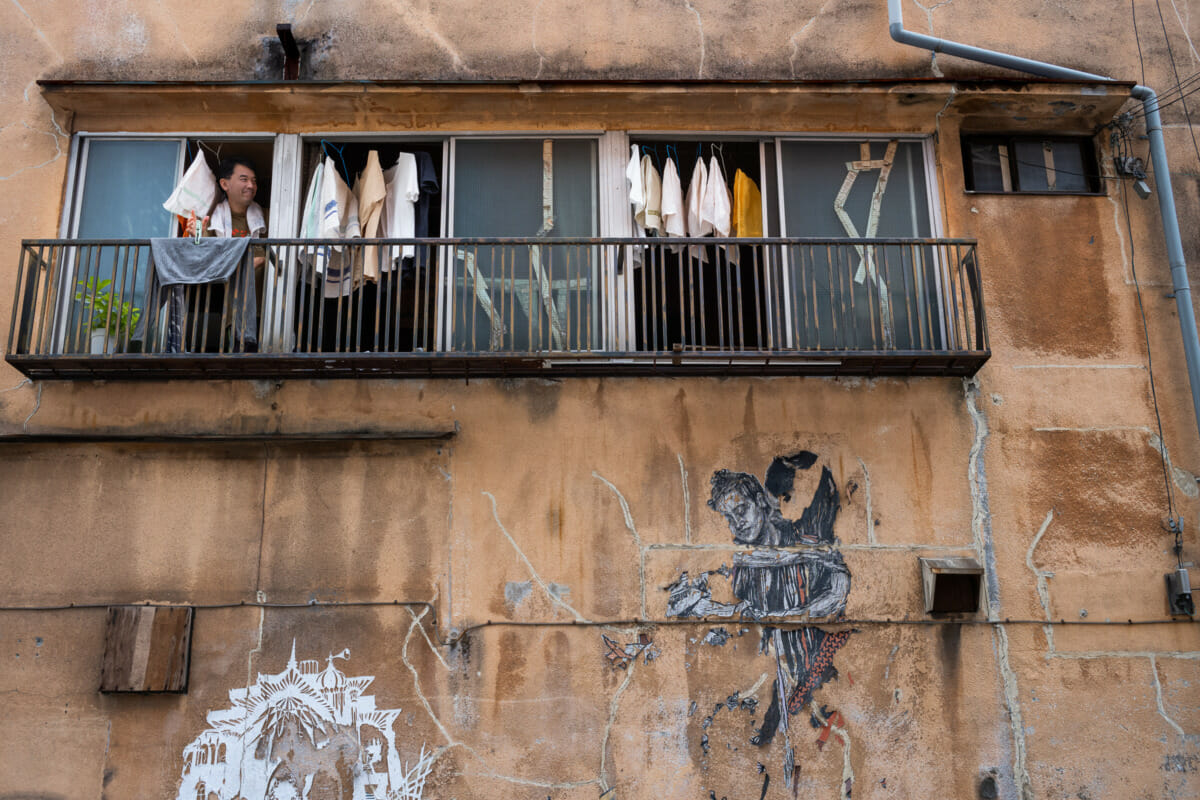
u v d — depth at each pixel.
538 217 7.30
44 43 7.45
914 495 6.67
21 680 6.19
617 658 6.32
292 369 6.57
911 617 6.45
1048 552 6.61
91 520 6.47
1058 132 7.55
